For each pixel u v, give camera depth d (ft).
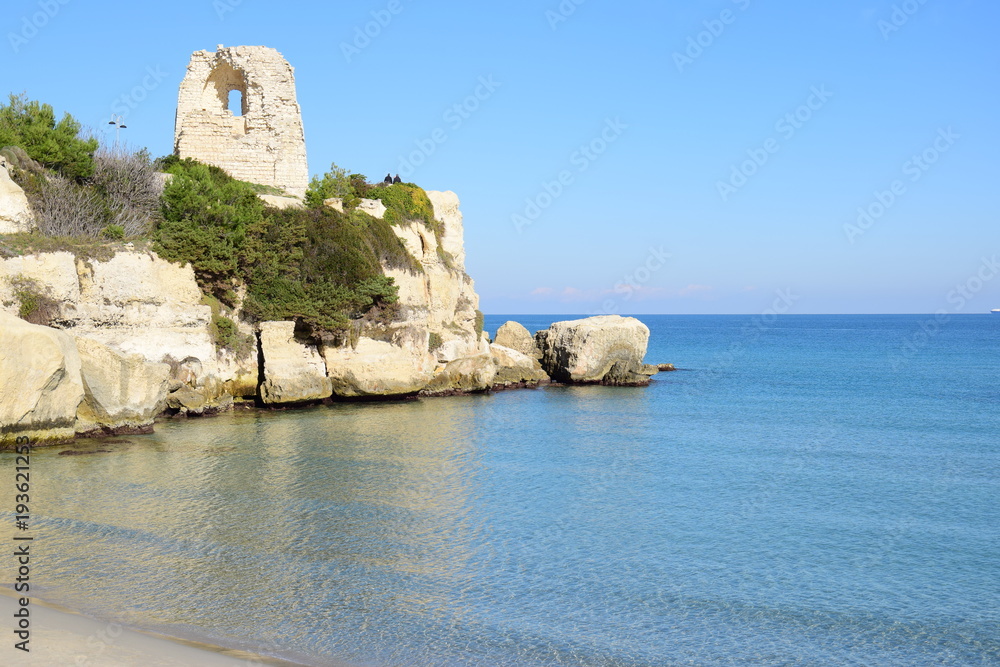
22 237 120.26
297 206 167.53
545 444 124.88
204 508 78.74
